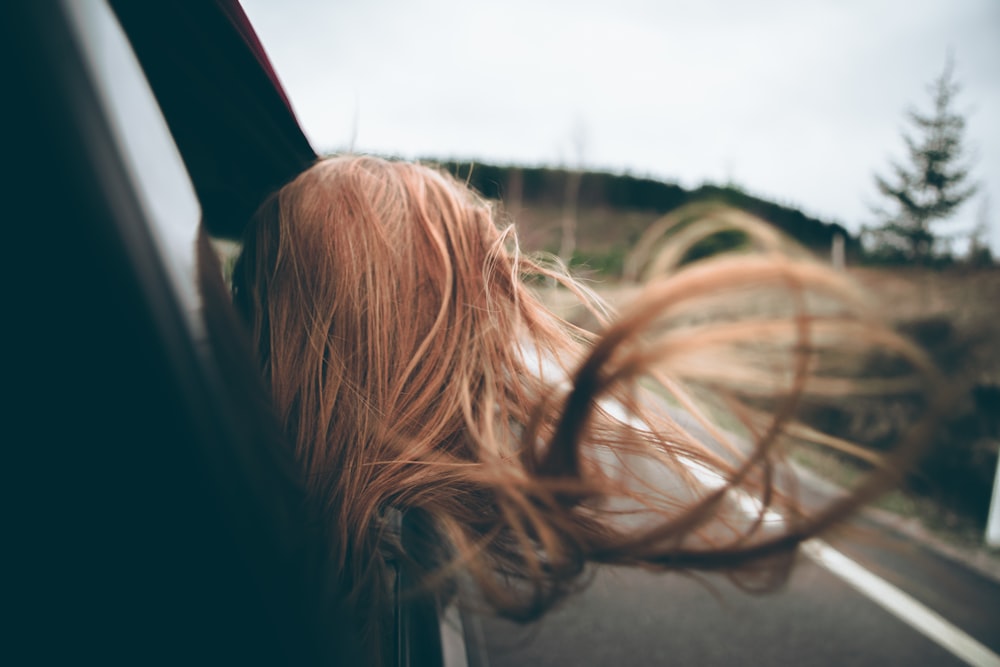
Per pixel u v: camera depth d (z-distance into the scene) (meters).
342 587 0.53
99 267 0.25
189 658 0.28
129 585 0.27
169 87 0.81
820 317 0.32
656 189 36.44
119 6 0.62
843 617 2.81
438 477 0.58
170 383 0.27
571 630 2.62
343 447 0.63
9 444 0.25
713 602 2.90
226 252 1.19
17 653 0.27
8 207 0.25
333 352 0.65
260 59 0.88
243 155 1.05
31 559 0.26
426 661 1.02
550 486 0.42
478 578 0.46
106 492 0.26
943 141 20.81
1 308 0.25
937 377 0.30
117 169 0.28
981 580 3.31
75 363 0.25
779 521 0.40
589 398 0.38
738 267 0.32
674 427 0.53
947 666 2.50
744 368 0.35
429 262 0.69
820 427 4.96
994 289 9.44
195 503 0.28
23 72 0.25
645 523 0.47
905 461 0.31
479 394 0.62
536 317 0.67
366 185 0.73
